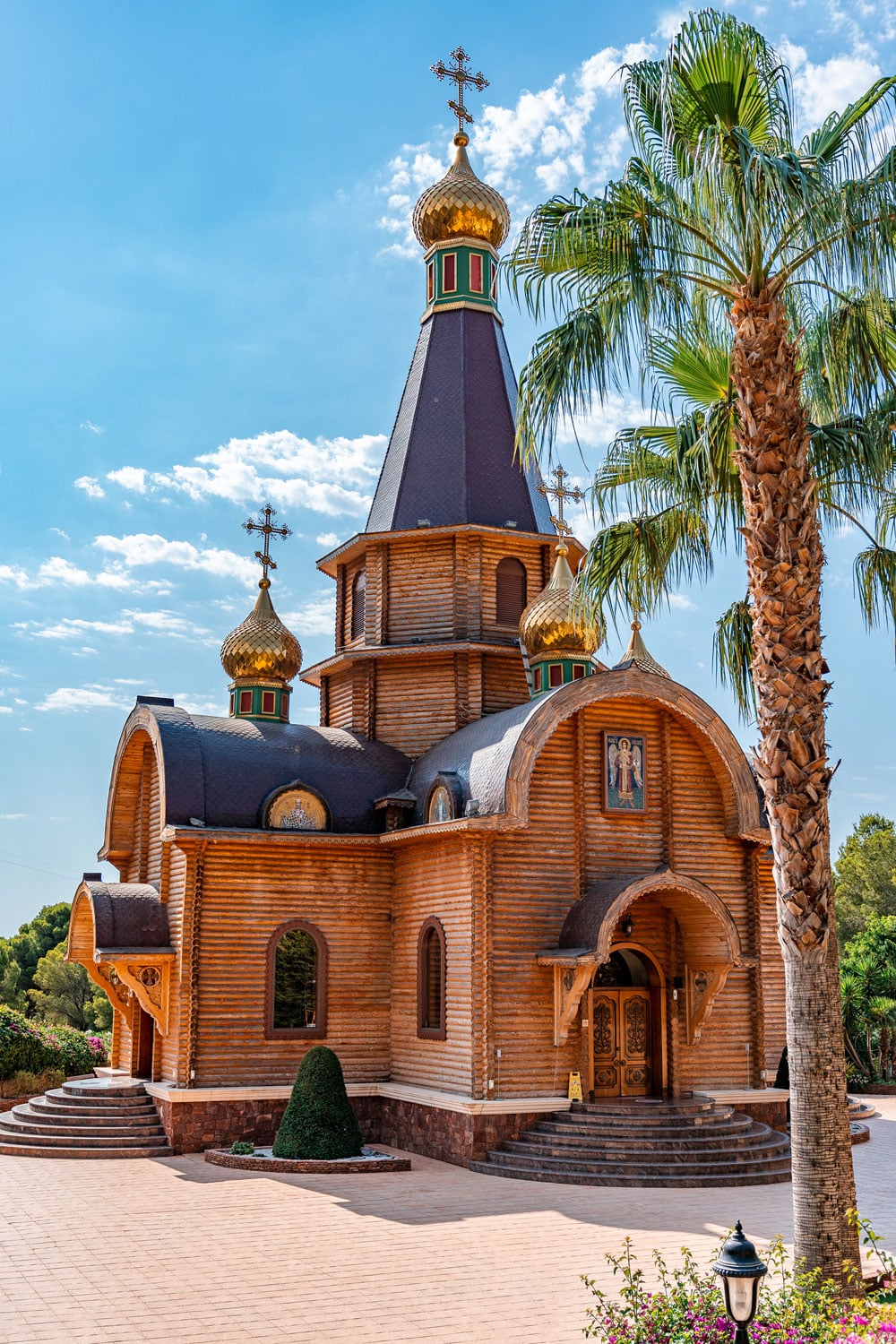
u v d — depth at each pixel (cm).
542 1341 1143
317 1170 2053
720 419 1534
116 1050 2966
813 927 1257
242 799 2483
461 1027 2219
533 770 2306
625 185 1384
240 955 2414
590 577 1641
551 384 1410
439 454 3000
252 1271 1405
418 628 2878
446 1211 1731
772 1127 2398
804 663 1288
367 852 2569
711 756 2466
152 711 2602
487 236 3247
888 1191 1942
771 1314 1034
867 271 1277
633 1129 2097
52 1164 2162
